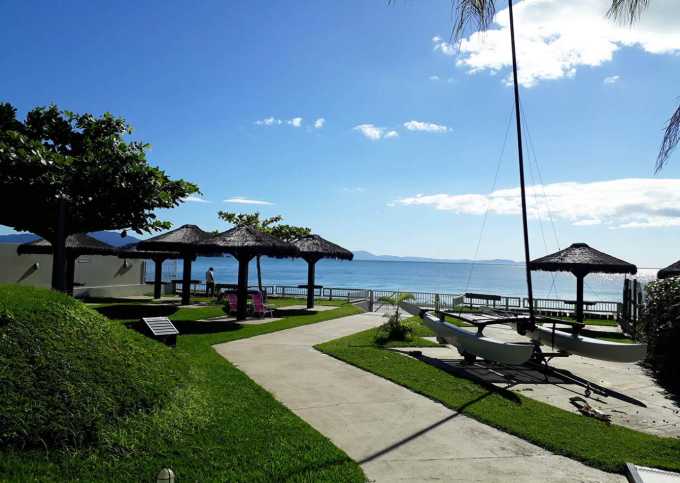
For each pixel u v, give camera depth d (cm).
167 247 2044
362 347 1175
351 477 448
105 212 1385
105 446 460
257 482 430
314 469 462
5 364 486
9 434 430
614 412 736
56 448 443
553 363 1127
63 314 605
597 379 970
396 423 623
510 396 776
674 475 476
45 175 1209
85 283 2566
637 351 963
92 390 514
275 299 2775
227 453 488
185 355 935
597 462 505
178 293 2917
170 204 1459
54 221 1398
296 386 795
